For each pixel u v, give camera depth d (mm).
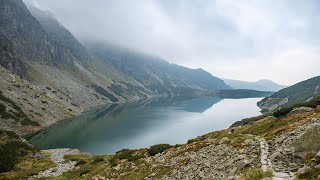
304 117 41375
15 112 150250
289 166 22000
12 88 186000
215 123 180125
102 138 130375
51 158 80375
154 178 31609
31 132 138500
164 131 148625
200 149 35031
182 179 28125
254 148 28625
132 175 35156
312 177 17984
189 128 158750
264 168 22188
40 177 55312
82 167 60219
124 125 169000
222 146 32406
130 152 46781
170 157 36719
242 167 24453
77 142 121500
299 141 24000
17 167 62750
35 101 188500
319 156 20000
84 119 193250
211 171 26844
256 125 51812
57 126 161500
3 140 81875
